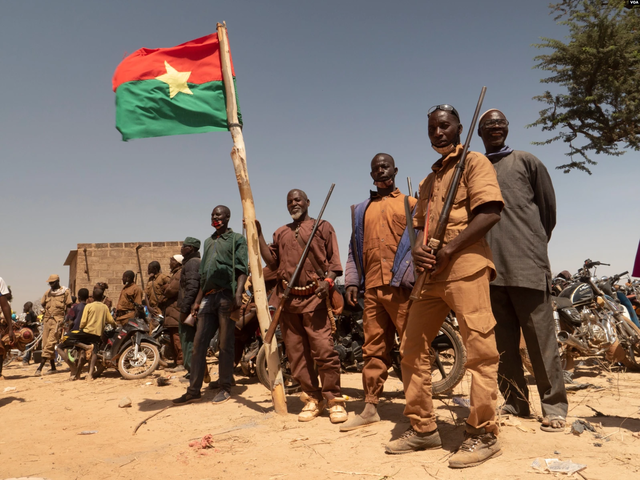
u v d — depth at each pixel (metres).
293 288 4.21
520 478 2.46
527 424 3.39
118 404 5.25
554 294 5.67
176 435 3.87
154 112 4.77
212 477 2.85
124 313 9.06
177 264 7.80
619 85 14.55
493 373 2.76
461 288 2.78
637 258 3.05
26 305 11.91
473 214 2.83
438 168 3.08
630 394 4.46
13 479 2.93
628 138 15.07
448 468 2.68
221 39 4.81
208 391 5.80
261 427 3.93
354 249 4.07
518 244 3.37
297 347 4.27
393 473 2.69
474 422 2.76
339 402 4.02
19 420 4.76
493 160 3.64
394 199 3.85
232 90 4.73
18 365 11.27
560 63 15.48
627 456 2.69
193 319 5.43
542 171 3.50
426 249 2.82
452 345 4.54
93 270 20.55
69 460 3.36
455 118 3.05
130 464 3.20
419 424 3.01
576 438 3.04
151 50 4.88
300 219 4.46
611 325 5.56
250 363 6.28
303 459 3.05
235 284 5.29
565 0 15.05
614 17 14.78
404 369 3.08
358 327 5.63
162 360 8.01
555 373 3.35
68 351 7.89
